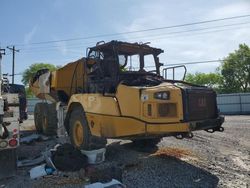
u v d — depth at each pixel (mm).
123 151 9516
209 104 8273
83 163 7727
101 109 8430
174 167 7848
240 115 33812
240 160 8867
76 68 11125
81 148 9117
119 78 8781
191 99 7715
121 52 9180
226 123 20297
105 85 8906
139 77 9039
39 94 14766
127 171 7484
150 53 9766
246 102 39375
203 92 8102
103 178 6215
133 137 8039
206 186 6617
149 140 10062
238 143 11555
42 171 7328
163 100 7570
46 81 13742
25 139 11648
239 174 7520
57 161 7539
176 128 7473
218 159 8883
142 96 7652
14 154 7223
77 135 9523
